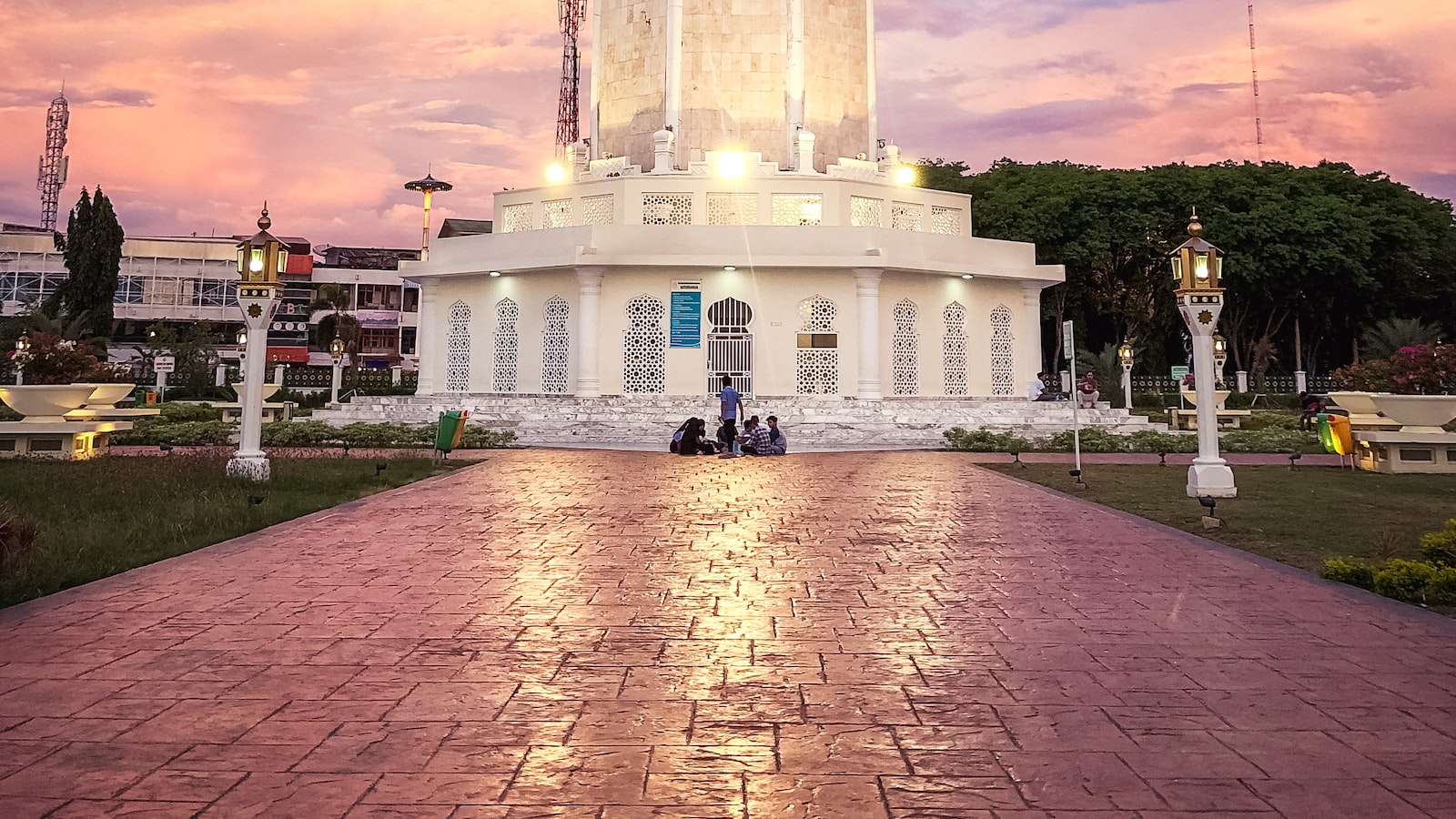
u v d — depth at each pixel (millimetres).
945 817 3422
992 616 6594
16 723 4355
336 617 6477
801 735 4270
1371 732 4328
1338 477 16656
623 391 29438
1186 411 32594
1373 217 44781
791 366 29469
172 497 12422
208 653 5551
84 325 50469
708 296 29531
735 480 15844
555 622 6383
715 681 5086
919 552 9117
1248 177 46125
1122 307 49938
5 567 7543
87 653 5539
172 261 71562
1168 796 3615
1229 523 11000
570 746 4113
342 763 3893
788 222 30531
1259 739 4234
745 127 32750
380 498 13164
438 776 3770
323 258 81562
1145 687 4996
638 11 34031
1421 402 17172
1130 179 46281
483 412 28031
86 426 18594
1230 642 5906
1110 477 16703
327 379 54906
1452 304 51094
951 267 30438
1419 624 6367
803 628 6242
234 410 35406
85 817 3381
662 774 3822
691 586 7551
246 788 3641
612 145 34406
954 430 24906
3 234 69625
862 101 34719
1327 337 53188
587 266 28781
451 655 5547
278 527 10531
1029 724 4418
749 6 32906
